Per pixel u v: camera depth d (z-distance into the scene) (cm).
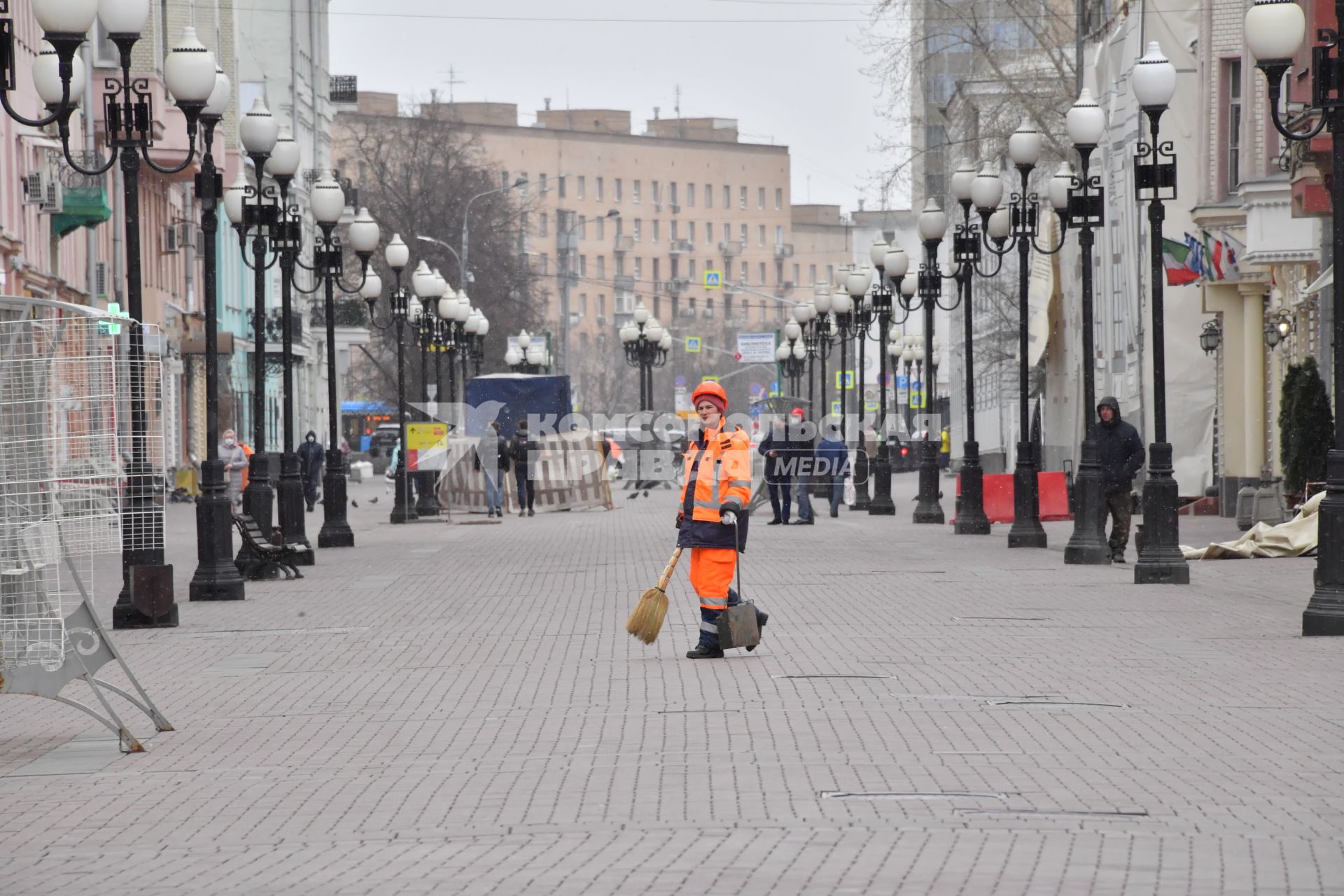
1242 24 10881
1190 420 11906
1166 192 11912
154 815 2642
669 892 2081
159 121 13562
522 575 7094
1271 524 8362
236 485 12012
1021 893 2064
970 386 9700
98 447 3281
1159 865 2198
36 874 2289
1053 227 15175
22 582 3209
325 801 2697
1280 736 3127
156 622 5200
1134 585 6194
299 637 4909
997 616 5216
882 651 4388
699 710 3450
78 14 4675
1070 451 15075
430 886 2148
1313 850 2283
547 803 2628
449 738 3209
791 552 8238
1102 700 3556
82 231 13400
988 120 13812
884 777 2775
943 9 13625
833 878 2136
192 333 16625
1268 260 9350
